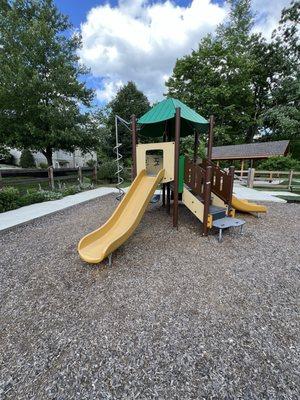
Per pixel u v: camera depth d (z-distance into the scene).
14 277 2.70
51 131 9.84
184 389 1.37
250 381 1.41
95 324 1.92
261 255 3.24
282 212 5.73
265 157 14.71
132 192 4.09
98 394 1.35
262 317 1.98
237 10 20.58
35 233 4.25
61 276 2.71
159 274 2.72
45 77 10.29
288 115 20.09
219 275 2.69
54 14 10.79
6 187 6.52
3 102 9.39
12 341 1.75
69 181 10.98
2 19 9.54
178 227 4.44
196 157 5.95
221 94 18.77
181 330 1.83
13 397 1.34
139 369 1.50
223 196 4.57
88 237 3.16
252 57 20.66
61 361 1.57
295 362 1.54
